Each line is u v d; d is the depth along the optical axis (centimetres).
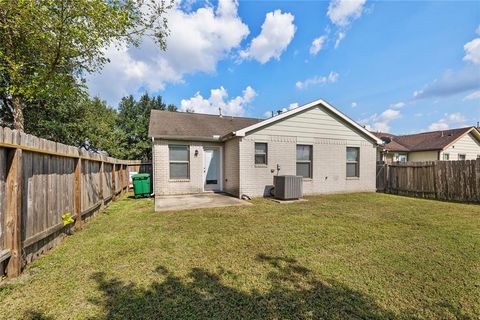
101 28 584
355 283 259
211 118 1350
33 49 605
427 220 546
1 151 259
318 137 1009
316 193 1001
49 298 229
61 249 362
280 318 202
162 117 1217
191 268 296
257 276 276
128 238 414
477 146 1845
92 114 1778
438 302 224
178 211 650
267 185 928
